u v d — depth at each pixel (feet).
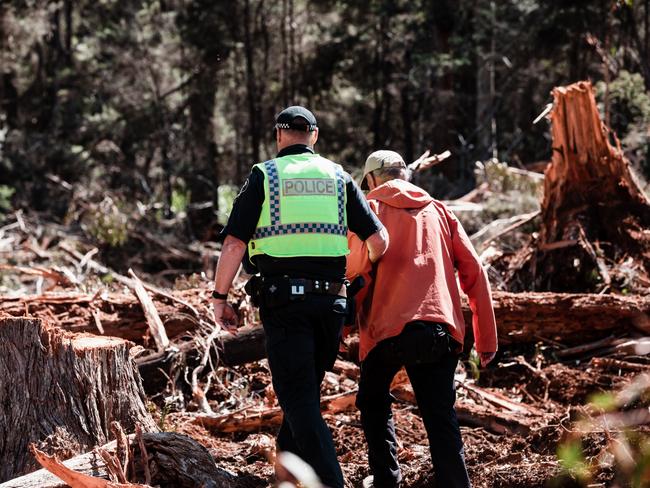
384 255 17.19
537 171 72.28
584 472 16.51
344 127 133.49
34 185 102.53
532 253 33.24
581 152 33.47
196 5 122.21
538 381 25.14
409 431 21.98
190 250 79.25
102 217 71.51
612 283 31.17
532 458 18.70
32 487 15.46
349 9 123.85
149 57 122.93
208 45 122.01
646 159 66.44
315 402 15.84
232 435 22.13
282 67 131.34
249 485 17.49
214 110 132.98
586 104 33.19
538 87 114.62
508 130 120.37
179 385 24.72
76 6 141.38
